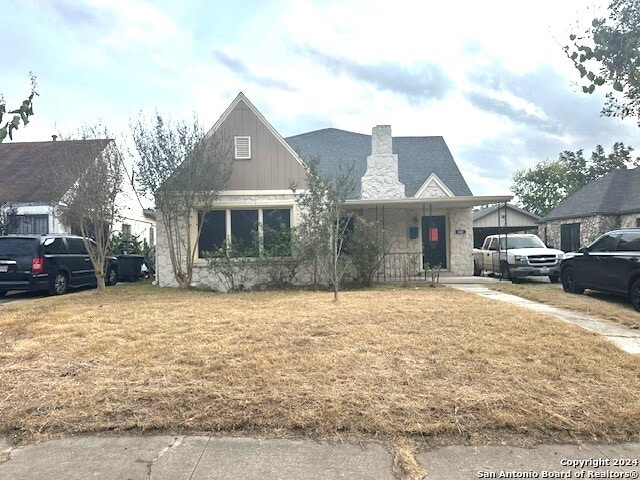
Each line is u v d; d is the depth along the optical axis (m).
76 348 5.38
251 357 4.93
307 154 17.69
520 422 3.47
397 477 2.91
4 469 3.03
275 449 3.24
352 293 10.71
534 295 10.27
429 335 5.89
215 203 12.80
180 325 6.69
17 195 17.23
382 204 13.71
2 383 4.29
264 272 12.48
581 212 22.83
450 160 18.16
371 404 3.76
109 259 14.42
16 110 2.78
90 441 3.37
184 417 3.61
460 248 15.78
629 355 5.13
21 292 13.28
